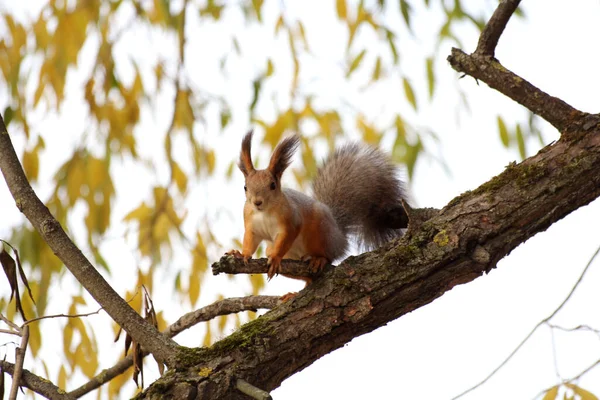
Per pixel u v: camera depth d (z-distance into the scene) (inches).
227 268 288.8
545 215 278.7
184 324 324.2
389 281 276.5
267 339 272.7
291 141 352.5
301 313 277.6
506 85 297.6
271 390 274.5
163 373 278.4
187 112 422.3
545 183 279.7
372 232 414.9
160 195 415.2
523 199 279.1
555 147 287.0
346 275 280.7
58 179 406.0
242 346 271.7
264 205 330.3
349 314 274.8
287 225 333.1
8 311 373.1
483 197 283.6
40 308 367.9
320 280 284.0
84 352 363.9
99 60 415.5
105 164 407.8
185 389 260.7
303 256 360.8
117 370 330.0
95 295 278.4
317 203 363.6
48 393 263.7
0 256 270.8
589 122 285.7
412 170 411.5
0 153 289.9
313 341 274.8
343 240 382.6
